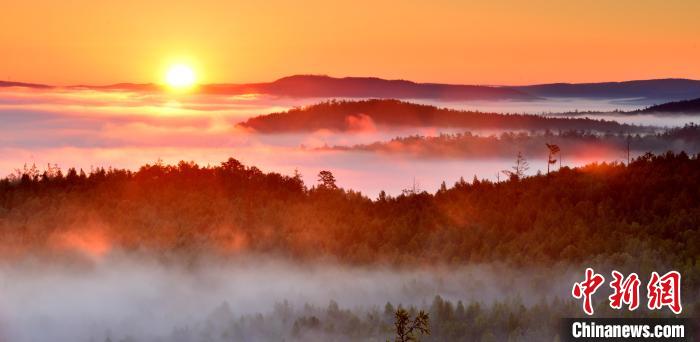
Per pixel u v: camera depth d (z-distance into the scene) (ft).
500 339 421.59
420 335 417.49
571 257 538.88
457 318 442.50
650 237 549.13
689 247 522.47
